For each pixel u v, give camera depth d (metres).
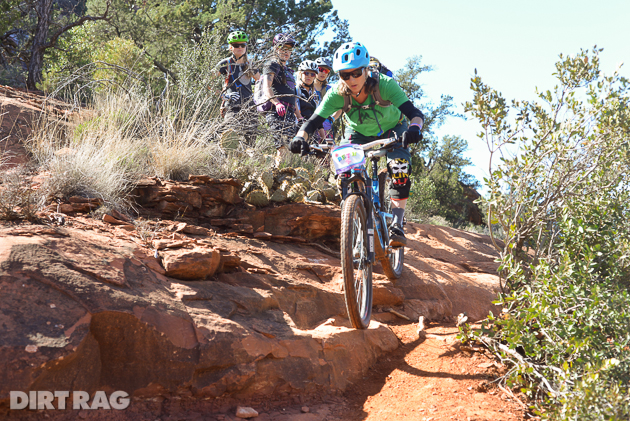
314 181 5.36
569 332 2.94
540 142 3.81
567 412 2.37
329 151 3.70
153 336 2.41
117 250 2.86
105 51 9.88
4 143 4.56
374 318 3.94
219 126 5.27
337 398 2.85
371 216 3.46
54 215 3.19
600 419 2.21
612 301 3.03
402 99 3.56
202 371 2.50
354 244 3.33
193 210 4.11
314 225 4.50
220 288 3.06
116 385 2.31
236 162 4.77
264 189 4.53
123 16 15.15
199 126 5.14
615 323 2.92
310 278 3.89
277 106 6.38
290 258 4.01
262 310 3.10
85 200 3.59
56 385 2.11
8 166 4.07
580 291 3.24
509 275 3.62
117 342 2.34
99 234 3.09
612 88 3.77
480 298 4.70
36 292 2.23
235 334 2.65
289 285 3.53
